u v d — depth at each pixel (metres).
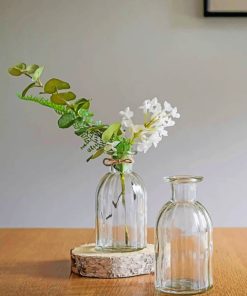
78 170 2.92
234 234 1.88
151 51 2.89
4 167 2.94
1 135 2.93
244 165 2.89
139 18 2.89
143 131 1.39
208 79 2.88
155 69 2.89
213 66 2.88
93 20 2.90
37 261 1.51
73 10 2.90
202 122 2.89
